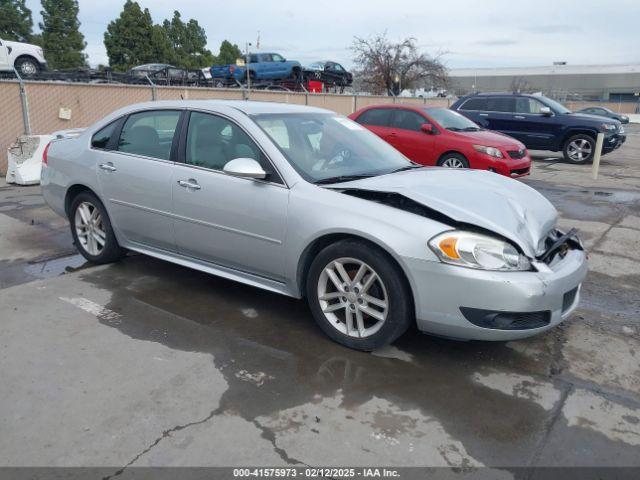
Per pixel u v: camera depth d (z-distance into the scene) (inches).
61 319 153.4
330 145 165.8
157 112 176.7
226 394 117.8
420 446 102.1
